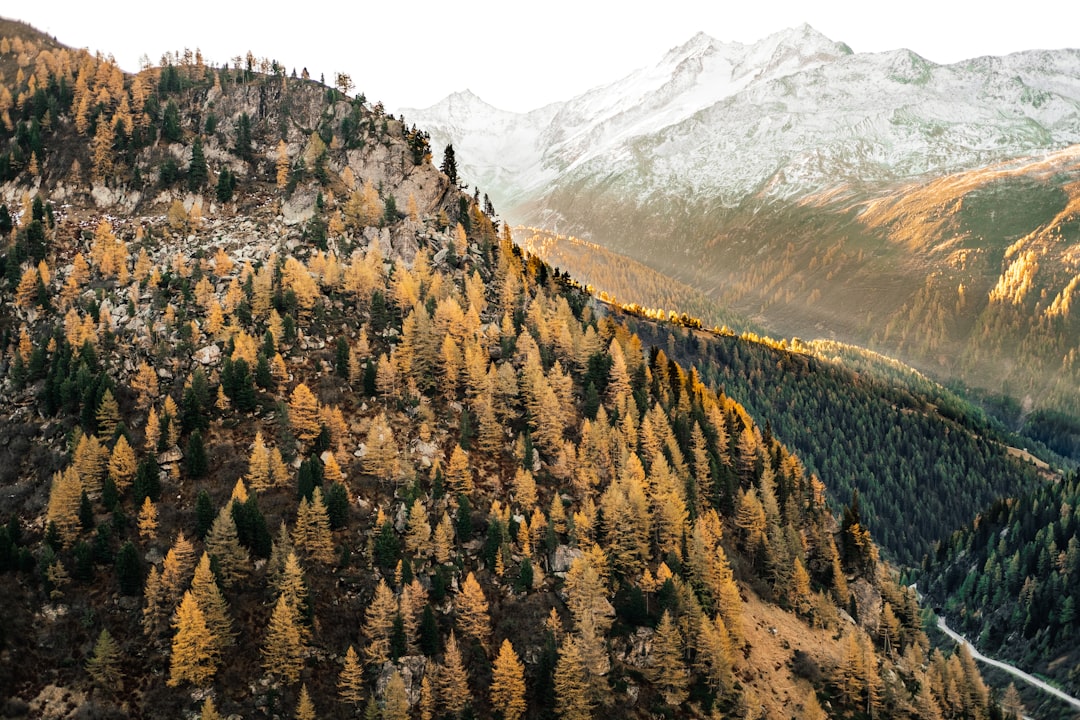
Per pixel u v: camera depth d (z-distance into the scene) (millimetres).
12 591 141875
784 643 168875
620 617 158125
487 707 140500
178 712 131875
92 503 159875
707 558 168000
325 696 137250
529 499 172750
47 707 130000
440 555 157500
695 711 148375
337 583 151875
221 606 139750
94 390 178750
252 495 154750
